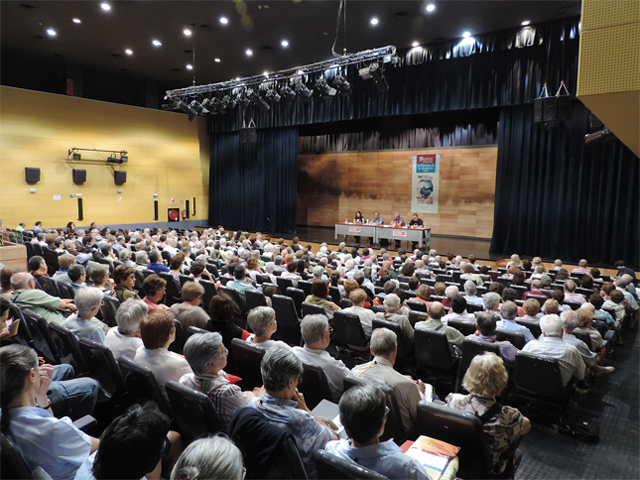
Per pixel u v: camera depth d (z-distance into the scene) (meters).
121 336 3.09
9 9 9.92
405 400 2.51
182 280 5.96
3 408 1.80
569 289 5.80
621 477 2.93
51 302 4.07
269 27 10.71
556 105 10.23
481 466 1.98
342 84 10.78
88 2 9.51
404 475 1.63
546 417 3.63
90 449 1.89
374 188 17.67
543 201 12.01
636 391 4.22
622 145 10.82
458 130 15.62
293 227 17.25
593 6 2.79
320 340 2.92
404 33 10.94
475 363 2.27
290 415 1.96
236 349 3.03
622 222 10.99
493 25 10.39
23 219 13.73
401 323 4.08
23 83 14.28
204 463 1.12
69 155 14.59
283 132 17.12
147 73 15.48
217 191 19.02
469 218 15.66
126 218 16.31
